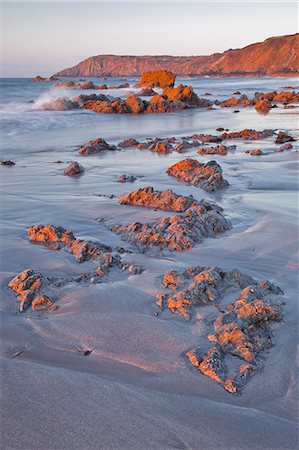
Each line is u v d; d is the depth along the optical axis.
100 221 8.50
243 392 3.50
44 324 4.49
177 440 2.88
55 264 6.16
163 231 7.38
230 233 7.74
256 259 6.49
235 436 2.95
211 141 21.34
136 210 9.17
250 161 15.62
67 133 24.28
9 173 13.50
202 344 4.09
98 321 4.48
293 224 8.05
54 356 3.95
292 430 3.06
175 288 5.14
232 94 68.81
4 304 4.97
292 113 36.91
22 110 37.06
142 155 17.56
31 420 3.01
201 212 8.30
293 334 4.33
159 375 3.66
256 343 4.07
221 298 4.91
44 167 14.64
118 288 5.21
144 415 3.11
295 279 5.77
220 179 11.62
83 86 77.62
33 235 7.32
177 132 25.53
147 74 76.06
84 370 3.72
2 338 4.25
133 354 3.94
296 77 172.25
